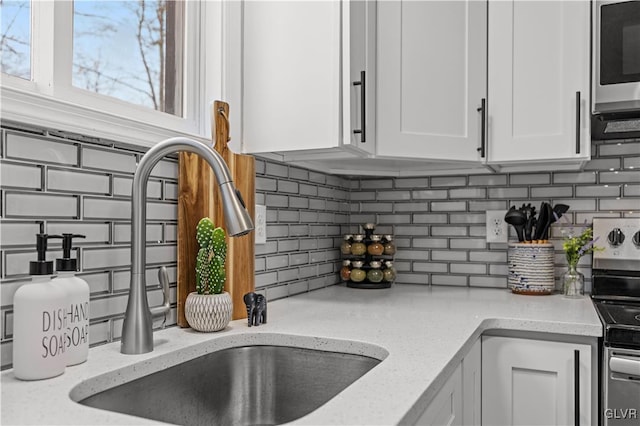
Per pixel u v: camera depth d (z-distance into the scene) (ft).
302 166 6.28
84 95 3.77
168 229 4.25
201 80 5.05
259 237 5.48
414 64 5.56
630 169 6.44
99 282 3.60
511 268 6.56
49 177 3.26
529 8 5.84
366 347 3.78
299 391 3.99
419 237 7.49
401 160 5.69
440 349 3.61
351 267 7.09
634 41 5.28
